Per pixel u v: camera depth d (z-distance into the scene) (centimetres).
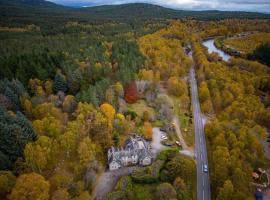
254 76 18700
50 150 8719
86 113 10769
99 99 12562
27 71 13300
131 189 8862
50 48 18688
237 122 12294
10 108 10756
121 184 8825
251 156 10212
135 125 12381
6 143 8294
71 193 7994
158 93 15775
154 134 12119
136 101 14800
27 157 7988
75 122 9962
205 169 10125
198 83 18500
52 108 10706
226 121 12425
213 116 14312
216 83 17162
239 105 14050
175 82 16425
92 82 14488
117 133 11044
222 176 9050
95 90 12400
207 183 9500
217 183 9138
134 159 10038
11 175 7481
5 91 10981
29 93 12712
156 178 9294
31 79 12825
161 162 9894
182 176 9319
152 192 8912
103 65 16112
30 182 7112
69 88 13575
